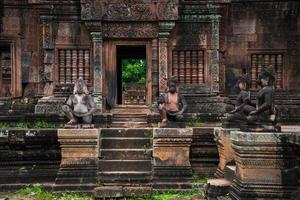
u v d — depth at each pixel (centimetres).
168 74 1593
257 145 935
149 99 1588
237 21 1639
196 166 1337
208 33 1596
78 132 1218
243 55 1639
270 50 1636
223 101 1573
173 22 1555
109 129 1373
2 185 1266
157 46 1580
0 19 1619
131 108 1586
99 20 1551
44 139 1314
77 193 1202
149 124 1530
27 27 1623
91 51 1595
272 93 976
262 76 992
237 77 1638
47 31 1591
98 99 1561
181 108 1293
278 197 932
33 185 1263
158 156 1252
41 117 1553
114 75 1591
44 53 1595
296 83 1634
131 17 1560
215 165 1338
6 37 1620
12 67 1622
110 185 1212
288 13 1633
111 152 1294
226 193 1070
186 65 1602
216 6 1581
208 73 1595
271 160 939
